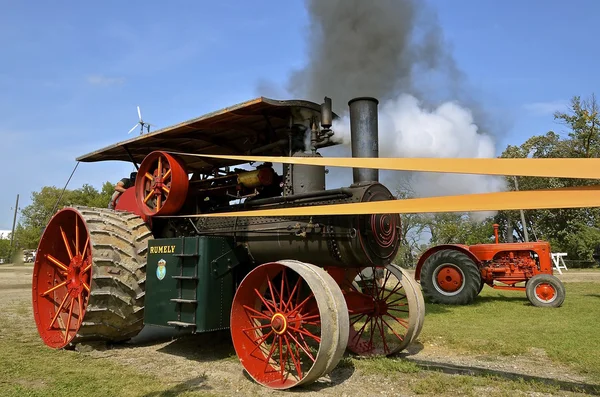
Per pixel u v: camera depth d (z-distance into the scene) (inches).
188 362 198.4
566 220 1066.7
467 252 415.2
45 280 257.4
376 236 189.9
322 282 161.0
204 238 199.6
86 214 237.8
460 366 190.7
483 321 296.4
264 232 210.4
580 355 199.9
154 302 212.7
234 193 239.0
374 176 196.2
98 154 299.9
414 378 168.9
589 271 873.5
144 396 148.5
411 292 207.3
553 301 367.2
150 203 249.6
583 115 976.9
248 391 156.2
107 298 215.8
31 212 2271.2
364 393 153.4
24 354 209.8
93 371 179.5
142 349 226.4
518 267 428.5
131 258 225.9
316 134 216.7
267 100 196.7
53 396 146.9
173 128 238.2
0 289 552.4
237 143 274.1
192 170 310.3
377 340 240.5
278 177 233.0
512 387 155.5
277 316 169.8
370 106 197.9
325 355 151.9
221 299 201.6
